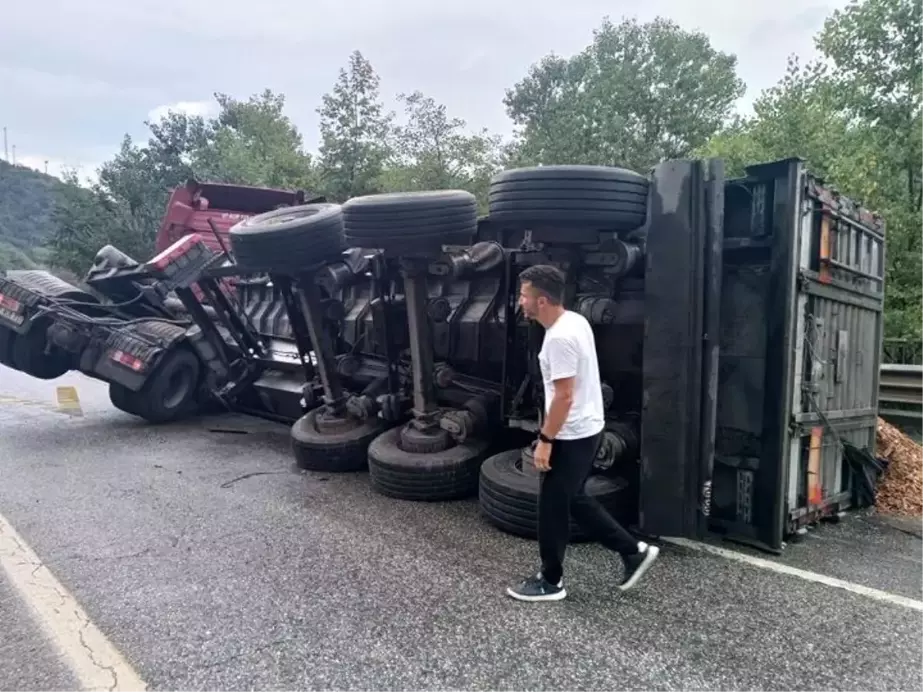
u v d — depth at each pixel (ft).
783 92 36.52
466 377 19.01
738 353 13.87
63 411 29.73
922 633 10.28
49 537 13.85
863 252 16.76
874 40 34.96
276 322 27.45
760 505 13.64
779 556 13.41
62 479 18.33
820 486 15.26
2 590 11.37
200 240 25.40
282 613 10.61
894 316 31.24
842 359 15.84
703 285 13.38
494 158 103.91
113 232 99.30
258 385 26.40
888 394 24.38
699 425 13.47
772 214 13.34
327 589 11.48
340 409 19.97
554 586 11.20
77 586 11.53
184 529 14.39
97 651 9.45
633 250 14.65
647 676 8.96
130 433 24.90
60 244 100.17
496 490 14.30
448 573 12.19
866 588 11.89
